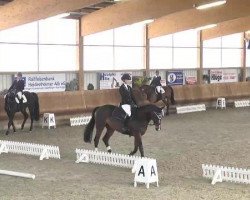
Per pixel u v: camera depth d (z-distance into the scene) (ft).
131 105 34.81
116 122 35.42
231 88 85.66
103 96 65.98
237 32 83.15
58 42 69.67
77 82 72.13
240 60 95.09
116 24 66.39
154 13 61.57
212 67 90.53
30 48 66.69
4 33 63.93
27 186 28.60
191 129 54.54
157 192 27.07
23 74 66.03
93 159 35.65
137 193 26.86
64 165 34.81
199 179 30.27
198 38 87.20
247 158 37.27
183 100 76.18
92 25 69.46
